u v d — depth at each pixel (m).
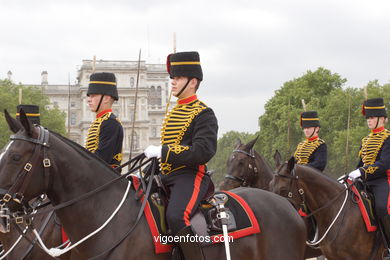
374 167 9.82
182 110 6.53
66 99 104.56
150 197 6.28
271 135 68.12
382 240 9.67
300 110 64.25
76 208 5.93
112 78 8.41
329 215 9.67
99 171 6.14
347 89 63.12
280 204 7.12
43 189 5.72
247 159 11.38
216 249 6.30
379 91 60.94
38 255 7.77
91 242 5.95
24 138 5.62
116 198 6.13
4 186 5.44
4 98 66.69
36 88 74.75
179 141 6.38
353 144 57.88
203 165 6.48
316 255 10.95
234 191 7.18
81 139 102.62
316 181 9.76
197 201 6.20
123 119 102.50
